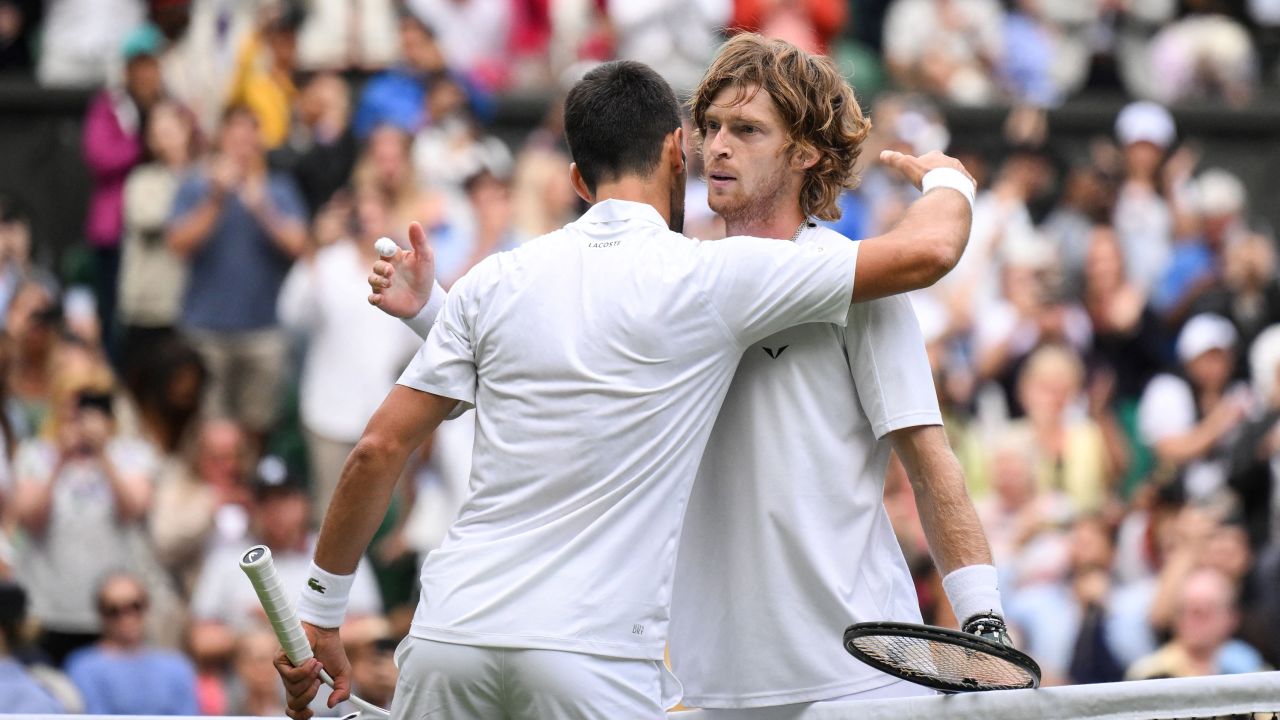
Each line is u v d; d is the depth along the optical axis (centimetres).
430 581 1182
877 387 1211
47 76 4050
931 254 1166
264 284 3269
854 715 1203
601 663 1147
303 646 1199
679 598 1241
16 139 3922
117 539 2748
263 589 1166
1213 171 4169
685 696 1234
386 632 2522
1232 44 4341
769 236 1250
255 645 2553
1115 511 3119
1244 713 1231
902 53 4097
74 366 2934
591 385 1163
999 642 1170
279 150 3466
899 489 2744
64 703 2406
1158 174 3747
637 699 1161
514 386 1184
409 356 3125
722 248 1180
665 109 1233
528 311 1185
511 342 1185
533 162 3394
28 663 2438
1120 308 3572
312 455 3100
